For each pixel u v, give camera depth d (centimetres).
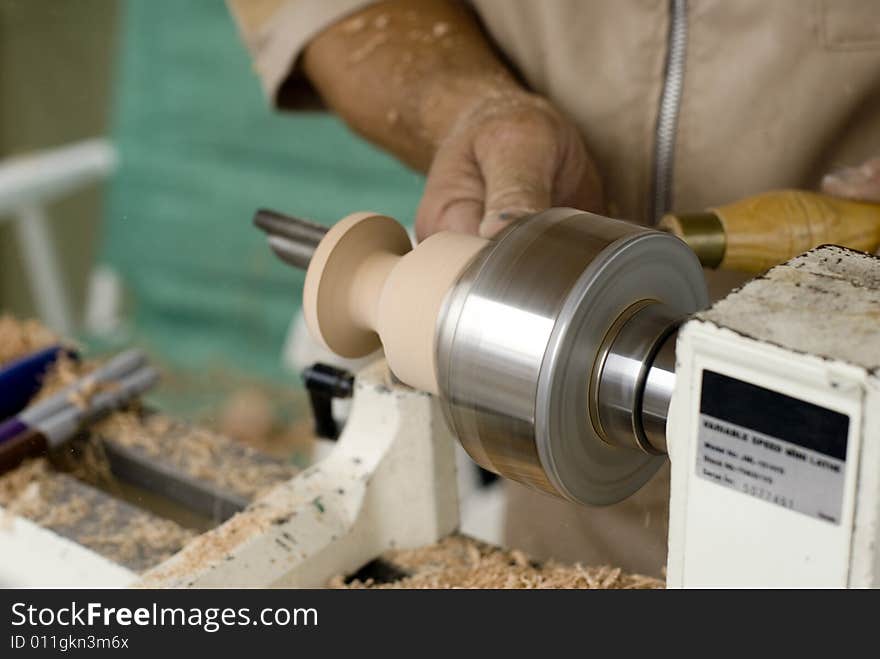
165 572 62
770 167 91
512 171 72
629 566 67
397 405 68
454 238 55
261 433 208
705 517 46
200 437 83
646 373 49
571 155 79
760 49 88
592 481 53
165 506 80
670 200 96
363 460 69
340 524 67
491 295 50
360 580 68
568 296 48
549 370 48
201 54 232
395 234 61
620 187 98
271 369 230
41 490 76
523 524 73
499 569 67
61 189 224
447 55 99
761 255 67
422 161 99
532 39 100
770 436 42
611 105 95
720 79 90
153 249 251
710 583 47
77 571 70
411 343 53
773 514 44
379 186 220
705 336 43
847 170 74
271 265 237
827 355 40
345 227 59
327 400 74
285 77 111
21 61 265
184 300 246
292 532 65
